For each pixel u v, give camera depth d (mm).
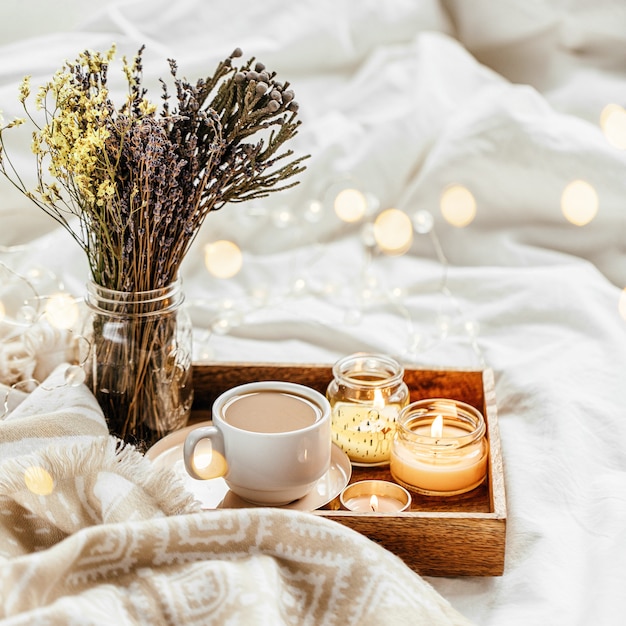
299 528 740
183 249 905
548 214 1451
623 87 1588
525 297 1296
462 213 1450
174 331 920
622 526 860
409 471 903
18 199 1410
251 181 896
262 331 1301
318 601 724
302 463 834
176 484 807
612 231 1416
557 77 1658
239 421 858
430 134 1528
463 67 1630
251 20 1630
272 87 856
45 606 676
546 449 985
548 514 897
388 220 1442
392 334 1292
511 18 1652
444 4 1722
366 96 1615
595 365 1136
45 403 907
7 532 787
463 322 1290
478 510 885
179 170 817
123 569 730
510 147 1450
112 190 787
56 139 816
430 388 1031
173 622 694
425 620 688
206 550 742
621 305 1260
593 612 755
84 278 1362
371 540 788
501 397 1109
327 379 1034
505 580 816
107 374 912
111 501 789
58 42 1548
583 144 1428
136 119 843
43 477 793
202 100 883
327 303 1383
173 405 944
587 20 1610
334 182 1474
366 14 1670
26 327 1124
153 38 1594
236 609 679
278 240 1493
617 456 978
